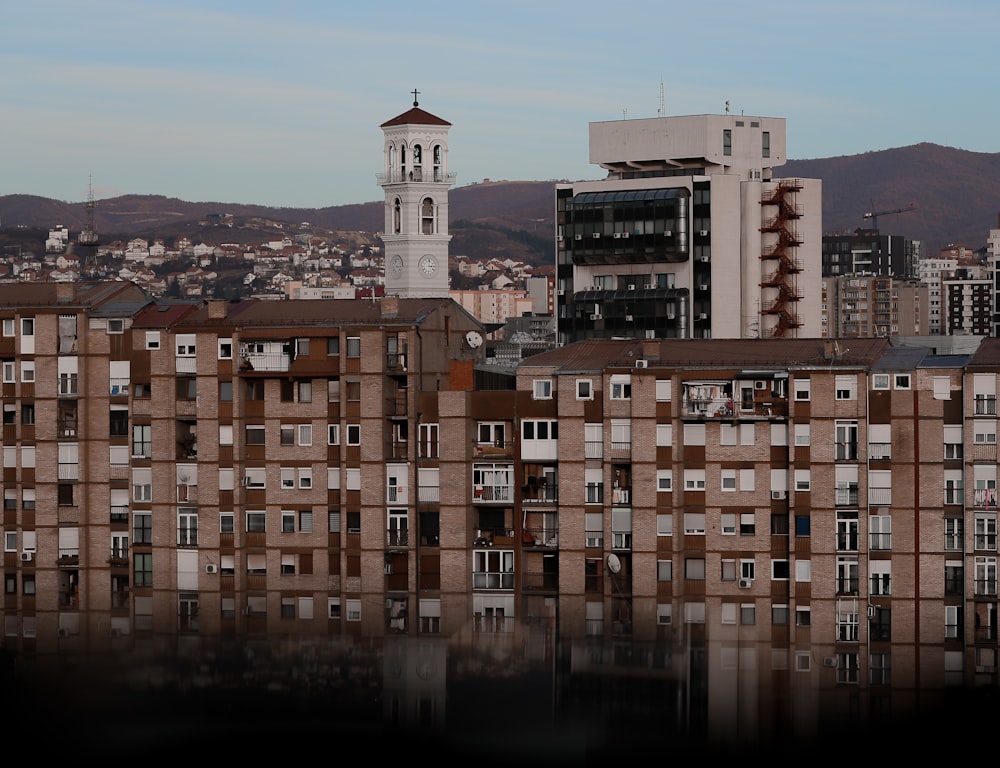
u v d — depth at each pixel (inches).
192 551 7706.7
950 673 6899.6
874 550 7150.6
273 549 7642.7
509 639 7185.0
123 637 7357.3
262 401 7696.9
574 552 7391.7
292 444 7657.5
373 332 7549.2
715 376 7327.8
